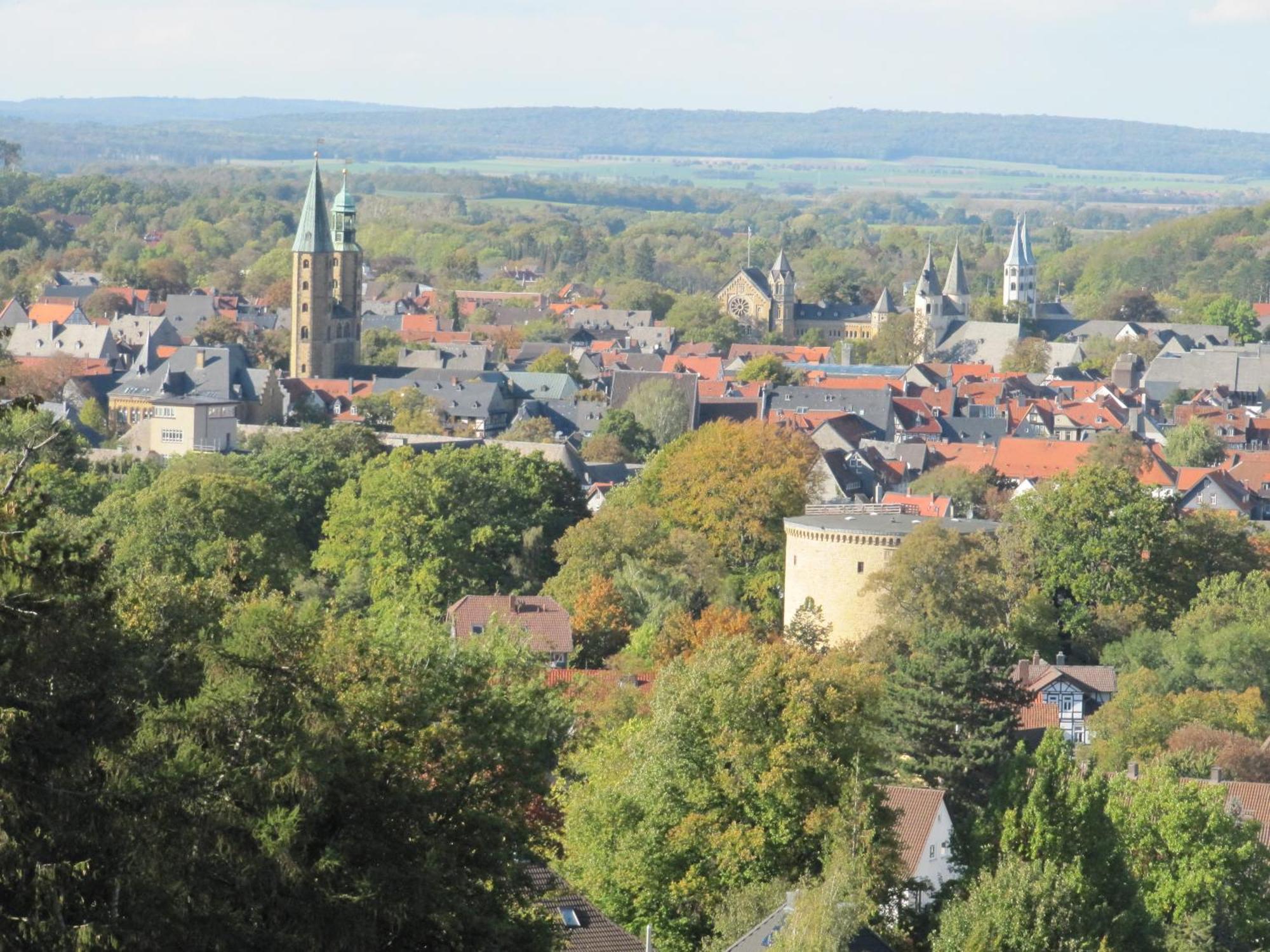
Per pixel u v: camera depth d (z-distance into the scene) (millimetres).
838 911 112812
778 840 133750
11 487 76875
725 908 128375
